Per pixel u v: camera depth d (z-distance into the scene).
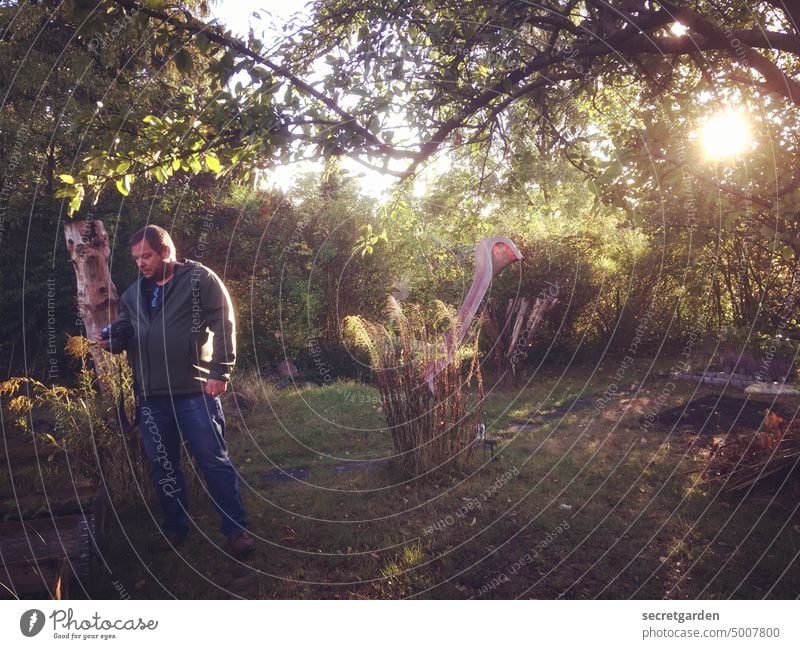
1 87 8.18
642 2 3.86
